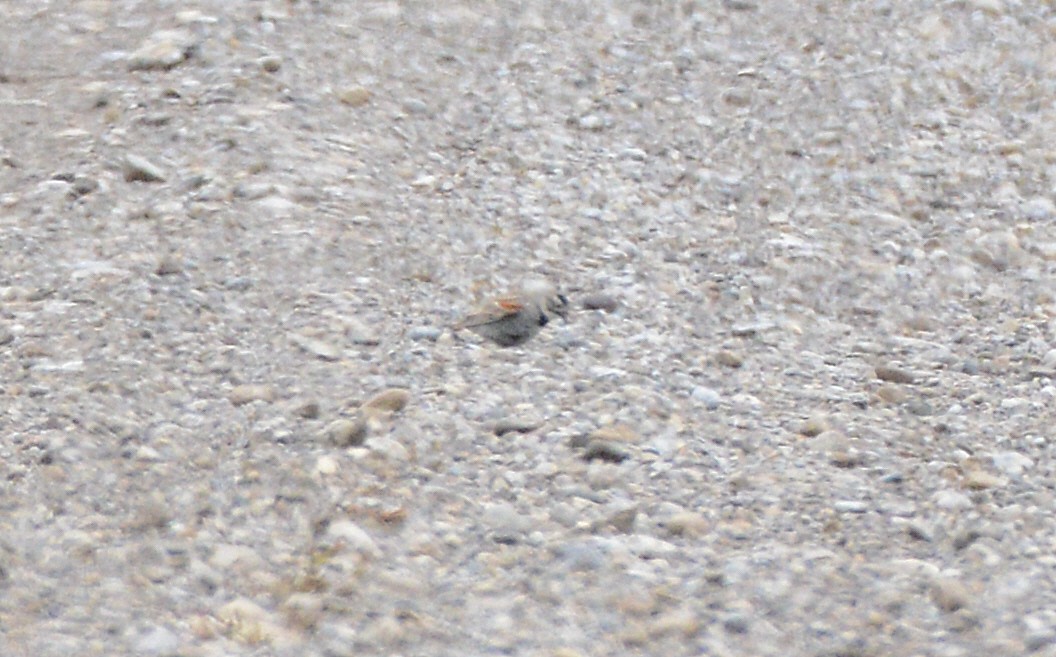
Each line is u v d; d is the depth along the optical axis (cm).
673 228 1828
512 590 1273
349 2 2259
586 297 1683
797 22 2284
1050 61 2208
